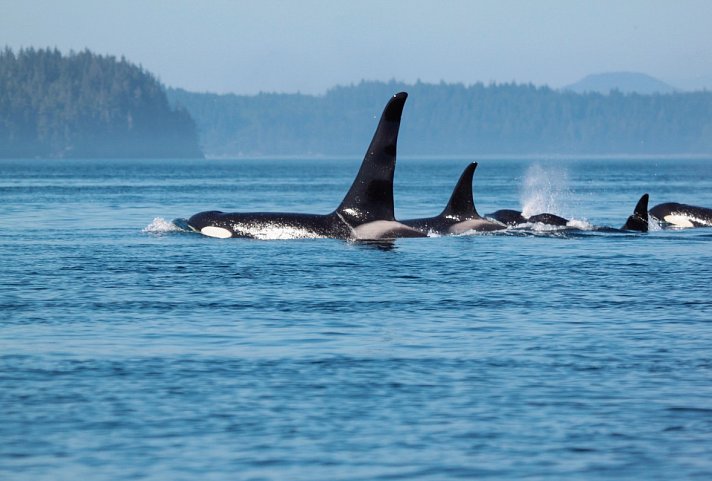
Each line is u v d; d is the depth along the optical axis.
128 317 81.25
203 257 118.12
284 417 55.06
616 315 82.62
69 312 83.31
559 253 124.56
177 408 56.47
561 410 56.22
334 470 48.12
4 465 48.53
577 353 68.88
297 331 76.00
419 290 95.12
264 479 47.12
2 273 105.75
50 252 125.44
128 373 63.47
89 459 49.28
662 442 51.34
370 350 69.69
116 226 172.25
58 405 56.91
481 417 55.09
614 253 125.44
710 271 109.25
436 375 63.06
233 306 86.25
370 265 111.50
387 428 53.41
